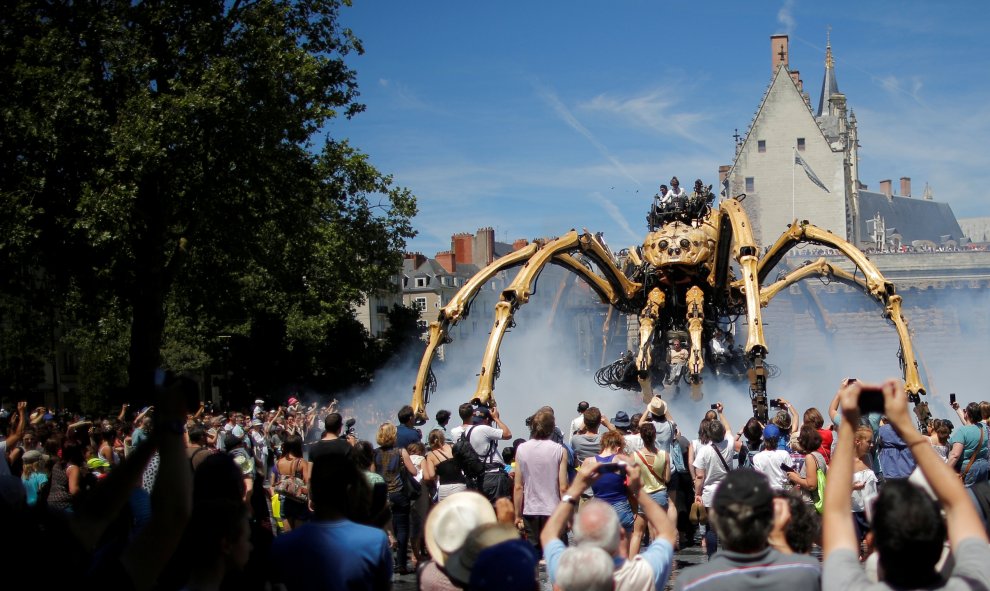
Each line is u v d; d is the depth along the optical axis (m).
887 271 78.06
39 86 26.12
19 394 54.91
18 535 4.82
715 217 24.84
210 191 28.86
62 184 27.17
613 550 5.79
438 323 20.81
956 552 4.61
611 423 15.58
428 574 6.98
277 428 22.73
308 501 13.09
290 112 29.48
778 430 12.29
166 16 27.78
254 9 29.27
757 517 5.22
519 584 5.30
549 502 11.22
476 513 6.25
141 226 28.64
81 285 29.64
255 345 51.09
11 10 27.42
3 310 38.19
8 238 25.56
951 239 120.88
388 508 8.75
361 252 44.28
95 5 27.77
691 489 14.69
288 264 36.03
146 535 5.07
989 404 13.33
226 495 6.11
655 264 24.34
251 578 6.24
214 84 27.14
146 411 15.84
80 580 4.96
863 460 12.38
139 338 28.98
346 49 31.53
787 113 96.69
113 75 27.55
